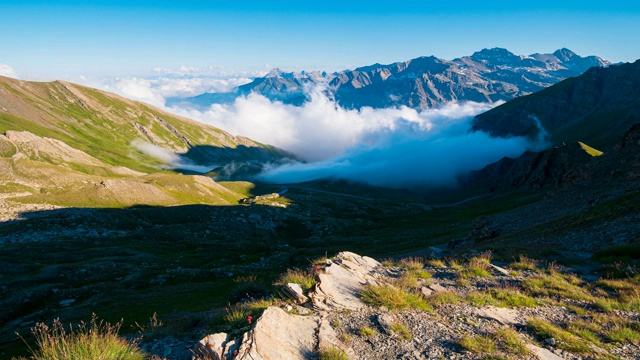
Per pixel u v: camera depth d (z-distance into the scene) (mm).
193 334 13508
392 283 17438
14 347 35031
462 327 12789
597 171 70812
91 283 67188
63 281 65250
